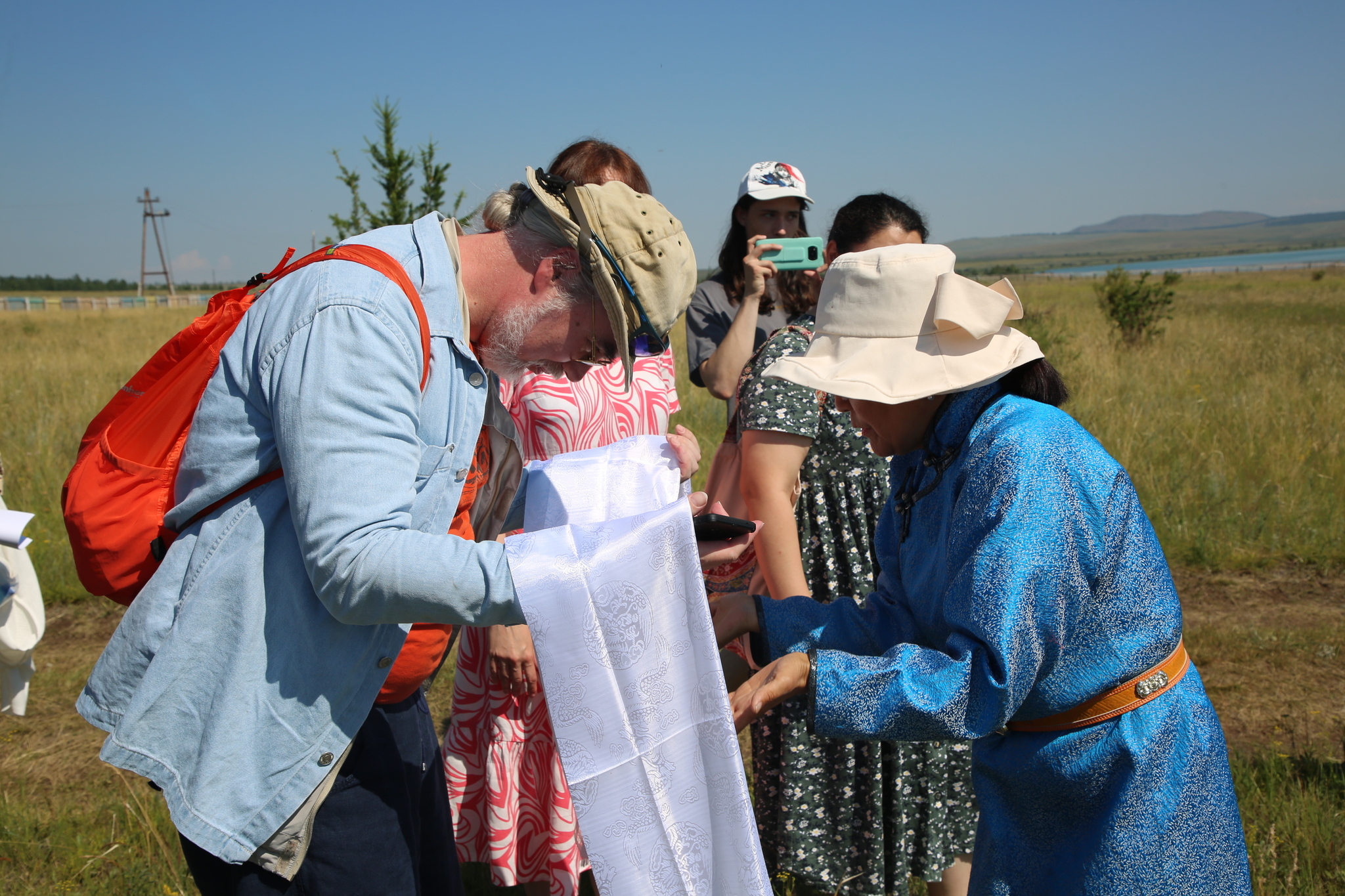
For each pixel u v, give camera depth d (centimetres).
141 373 154
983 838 171
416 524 153
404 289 147
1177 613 154
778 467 228
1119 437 754
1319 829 271
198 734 145
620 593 136
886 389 153
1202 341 1554
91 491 151
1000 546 140
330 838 161
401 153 702
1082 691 151
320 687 148
